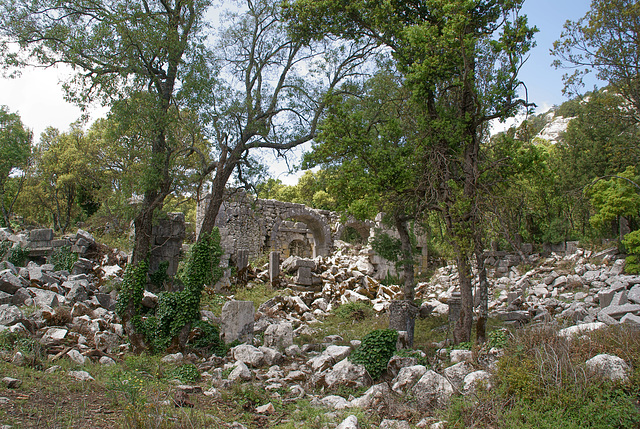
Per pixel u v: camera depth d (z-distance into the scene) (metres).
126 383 6.76
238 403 7.55
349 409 7.02
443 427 5.89
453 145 10.80
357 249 28.66
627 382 5.91
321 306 18.83
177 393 7.17
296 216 30.33
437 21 10.77
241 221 27.41
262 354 10.52
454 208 10.24
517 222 12.96
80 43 11.20
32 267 14.65
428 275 27.28
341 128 11.11
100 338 10.56
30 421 5.54
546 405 5.78
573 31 22.86
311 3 12.08
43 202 41.28
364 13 11.88
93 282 16.16
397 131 11.54
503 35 10.07
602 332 7.51
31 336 9.65
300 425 6.57
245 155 13.16
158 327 11.24
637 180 22.17
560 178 28.02
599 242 24.62
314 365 9.83
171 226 18.00
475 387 6.63
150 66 11.91
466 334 10.46
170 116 11.70
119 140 11.84
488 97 10.30
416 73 10.39
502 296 19.81
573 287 19.25
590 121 29.28
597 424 5.36
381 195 11.22
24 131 35.00
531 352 6.85
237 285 19.77
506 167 10.62
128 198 13.23
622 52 22.20
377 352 9.54
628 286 16.75
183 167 12.92
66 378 7.53
